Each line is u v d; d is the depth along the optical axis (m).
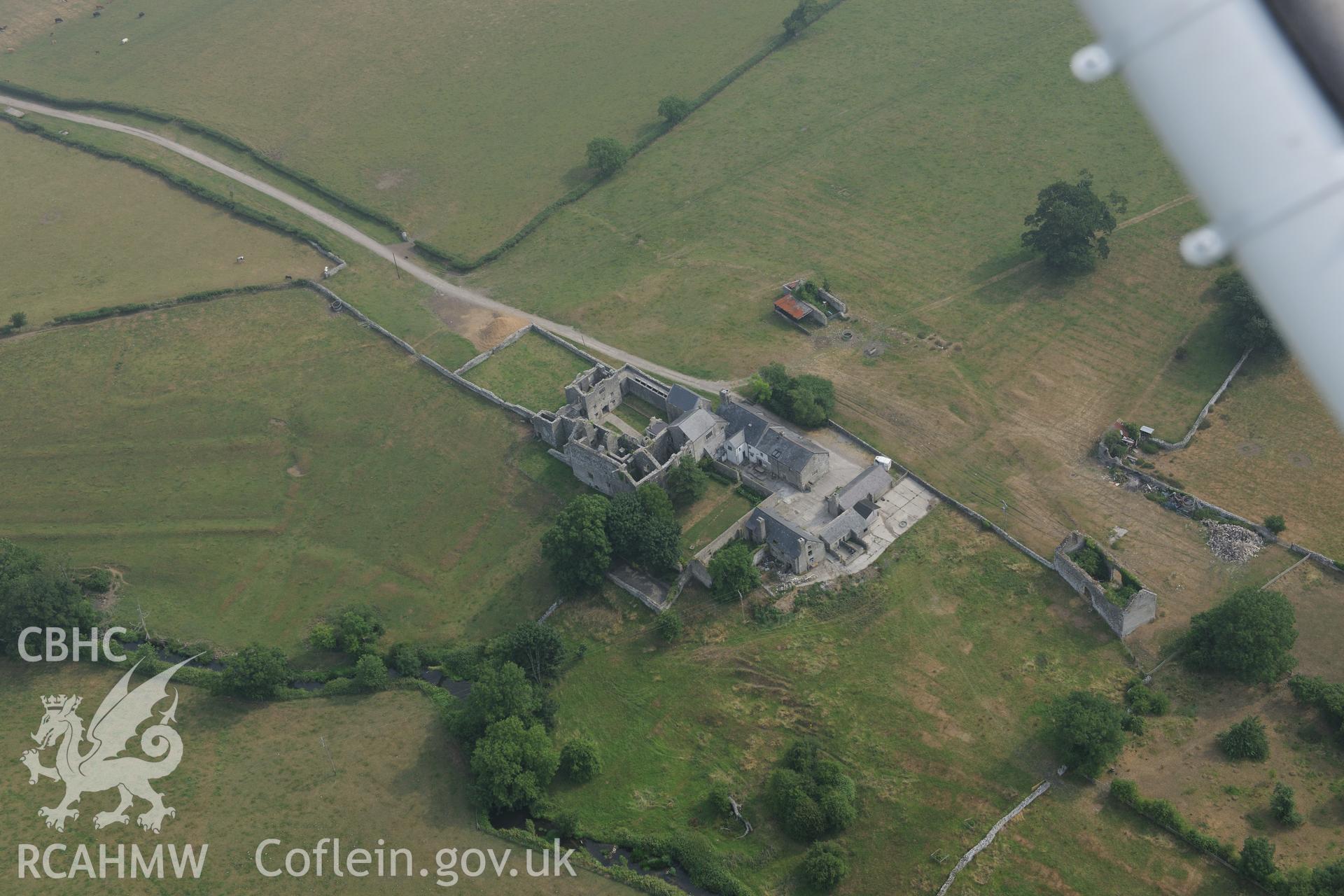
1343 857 135.25
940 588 177.38
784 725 162.88
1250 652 153.88
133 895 149.00
